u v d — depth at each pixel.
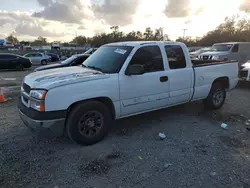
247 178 2.70
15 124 4.37
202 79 4.91
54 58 29.06
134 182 2.60
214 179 2.67
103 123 3.60
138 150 3.37
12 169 2.82
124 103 3.73
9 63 16.42
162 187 2.52
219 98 5.50
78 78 3.29
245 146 3.55
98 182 2.60
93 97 3.36
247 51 13.23
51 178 2.66
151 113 5.20
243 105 6.07
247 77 8.36
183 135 3.96
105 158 3.11
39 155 3.19
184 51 4.61
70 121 3.27
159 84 4.12
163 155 3.22
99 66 4.00
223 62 5.43
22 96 3.57
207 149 3.42
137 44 4.00
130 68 3.60
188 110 5.48
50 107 3.03
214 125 4.48
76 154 3.22
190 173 2.79
